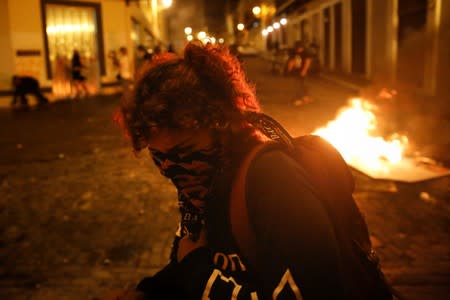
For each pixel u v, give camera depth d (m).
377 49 17.67
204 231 1.21
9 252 4.38
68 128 11.48
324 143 1.24
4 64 17.47
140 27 28.08
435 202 5.37
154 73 1.12
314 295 0.97
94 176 6.96
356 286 1.04
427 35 12.98
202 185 1.16
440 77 12.25
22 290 3.67
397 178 6.17
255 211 1.02
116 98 18.14
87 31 19.64
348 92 17.34
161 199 5.77
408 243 4.29
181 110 1.08
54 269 4.02
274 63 26.62
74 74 18.36
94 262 4.13
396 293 1.27
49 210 5.53
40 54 18.12
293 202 1.00
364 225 1.24
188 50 1.13
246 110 1.15
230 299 1.11
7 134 10.92
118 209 5.48
